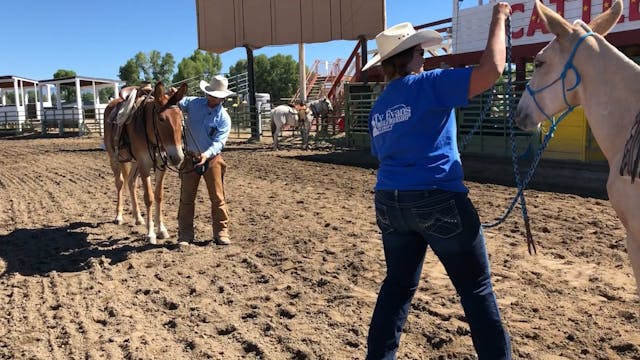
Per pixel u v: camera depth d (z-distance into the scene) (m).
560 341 3.60
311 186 10.60
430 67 15.34
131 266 5.61
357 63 22.38
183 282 5.09
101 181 11.99
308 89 32.66
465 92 2.49
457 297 4.41
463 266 2.65
